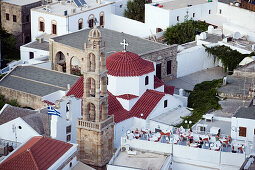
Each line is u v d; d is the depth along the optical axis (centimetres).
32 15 16275
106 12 16888
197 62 14800
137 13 17538
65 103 10994
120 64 11962
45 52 15312
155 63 13488
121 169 9425
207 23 16362
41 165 9138
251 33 15412
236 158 9494
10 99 13338
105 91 10562
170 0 16988
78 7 16400
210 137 9994
